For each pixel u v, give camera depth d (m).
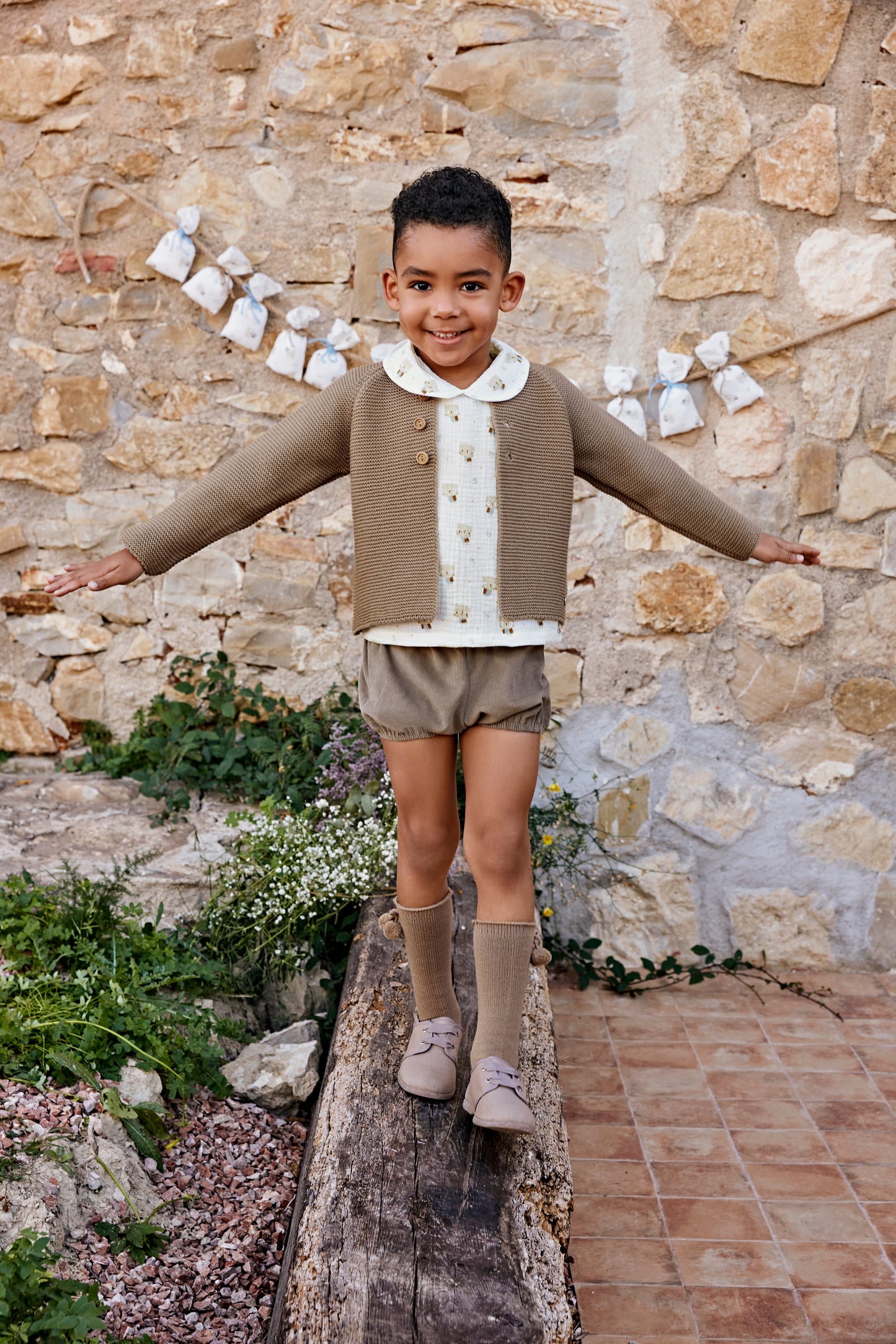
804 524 3.60
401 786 1.99
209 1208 2.26
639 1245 2.51
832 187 3.40
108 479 3.66
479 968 1.99
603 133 3.43
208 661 3.74
